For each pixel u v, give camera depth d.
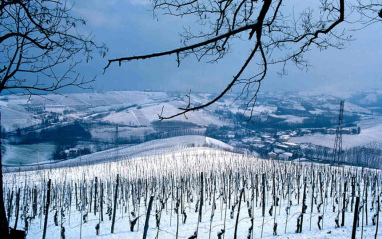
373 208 12.59
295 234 9.98
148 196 21.70
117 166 35.59
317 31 2.94
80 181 27.70
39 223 16.81
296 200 17.36
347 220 11.27
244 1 2.80
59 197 21.56
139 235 11.93
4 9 3.01
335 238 9.02
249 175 24.16
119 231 13.15
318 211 13.01
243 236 10.57
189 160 38.38
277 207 15.19
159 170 31.86
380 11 2.55
